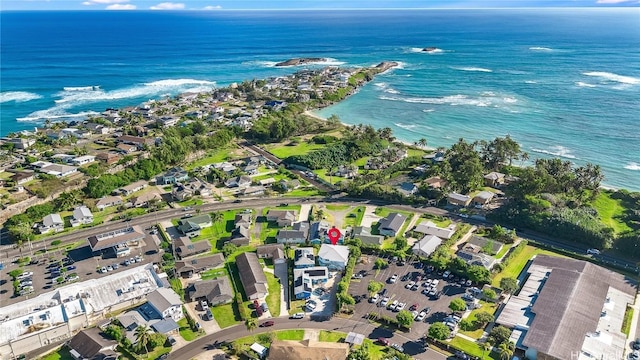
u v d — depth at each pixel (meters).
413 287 135.00
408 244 159.38
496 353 108.88
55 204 188.12
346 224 175.50
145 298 131.38
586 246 157.38
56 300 128.12
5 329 114.50
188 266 143.38
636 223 172.00
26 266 149.88
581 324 112.69
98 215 185.62
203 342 114.62
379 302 128.75
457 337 114.56
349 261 146.00
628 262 147.62
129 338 112.94
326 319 122.81
